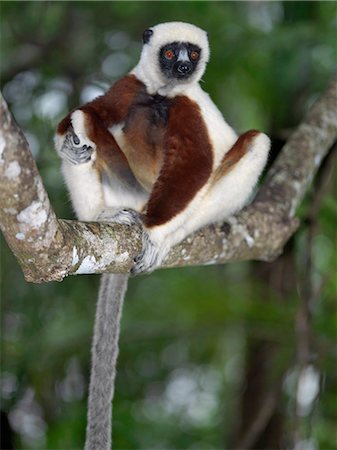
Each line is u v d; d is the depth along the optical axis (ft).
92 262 17.02
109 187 21.21
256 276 32.58
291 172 24.36
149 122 21.56
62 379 33.04
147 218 18.86
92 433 19.57
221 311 29.99
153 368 37.40
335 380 29.94
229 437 35.50
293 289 31.96
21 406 33.99
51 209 15.61
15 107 36.32
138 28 37.22
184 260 20.63
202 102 21.35
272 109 33.40
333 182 30.86
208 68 33.06
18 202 14.90
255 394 33.12
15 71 37.04
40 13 36.78
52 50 37.40
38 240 15.66
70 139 19.16
